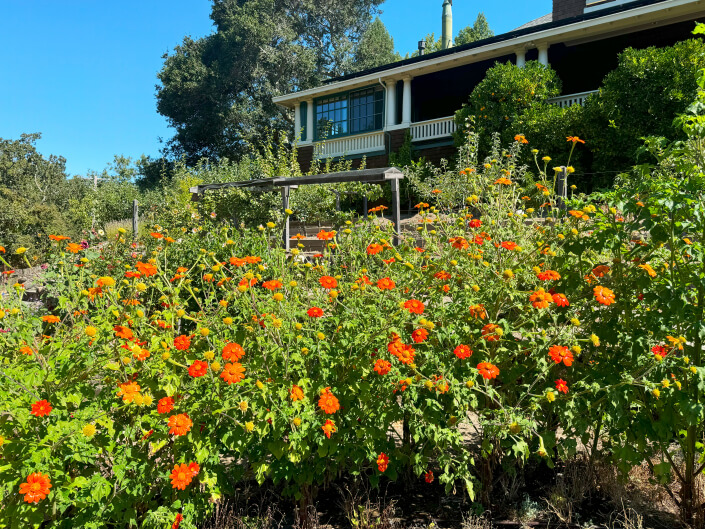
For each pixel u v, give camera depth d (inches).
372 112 739.4
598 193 124.0
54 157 1375.5
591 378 110.7
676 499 116.5
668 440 106.2
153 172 1316.4
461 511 115.6
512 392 117.0
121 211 957.8
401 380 99.7
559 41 567.5
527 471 130.3
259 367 98.3
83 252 246.1
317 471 102.0
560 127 467.8
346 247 168.7
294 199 479.2
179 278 139.1
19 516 77.0
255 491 120.6
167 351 93.7
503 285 116.0
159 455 94.7
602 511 116.4
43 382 87.6
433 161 650.8
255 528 103.8
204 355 89.6
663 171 127.3
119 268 263.3
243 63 1237.7
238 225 429.7
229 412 95.2
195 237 266.8
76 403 85.2
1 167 1253.1
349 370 104.6
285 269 147.3
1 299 123.5
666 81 402.0
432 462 131.6
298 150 809.5
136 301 116.3
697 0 473.7
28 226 800.3
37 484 73.7
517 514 114.0
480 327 118.6
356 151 727.7
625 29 537.3
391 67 689.6
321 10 1362.0
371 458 102.9
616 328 114.1
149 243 295.7
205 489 97.6
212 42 1289.4
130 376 96.4
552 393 97.9
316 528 106.6
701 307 102.3
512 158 331.0
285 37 1273.4
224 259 218.2
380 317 105.0
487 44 597.6
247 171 721.6
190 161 1296.8
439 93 753.0
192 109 1288.1
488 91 521.3
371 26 1510.8
